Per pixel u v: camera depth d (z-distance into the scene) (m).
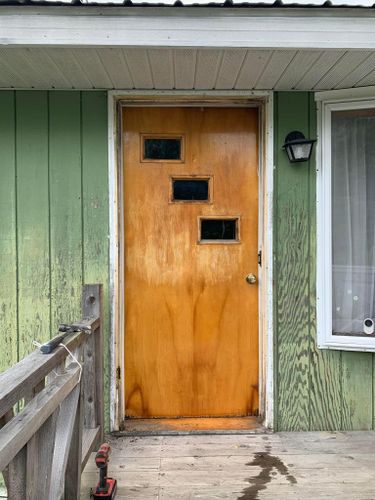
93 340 2.07
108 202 2.37
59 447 1.49
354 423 2.42
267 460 2.09
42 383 1.43
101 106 2.36
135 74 2.14
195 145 2.49
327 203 2.38
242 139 2.50
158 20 1.79
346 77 2.20
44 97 2.36
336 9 1.79
